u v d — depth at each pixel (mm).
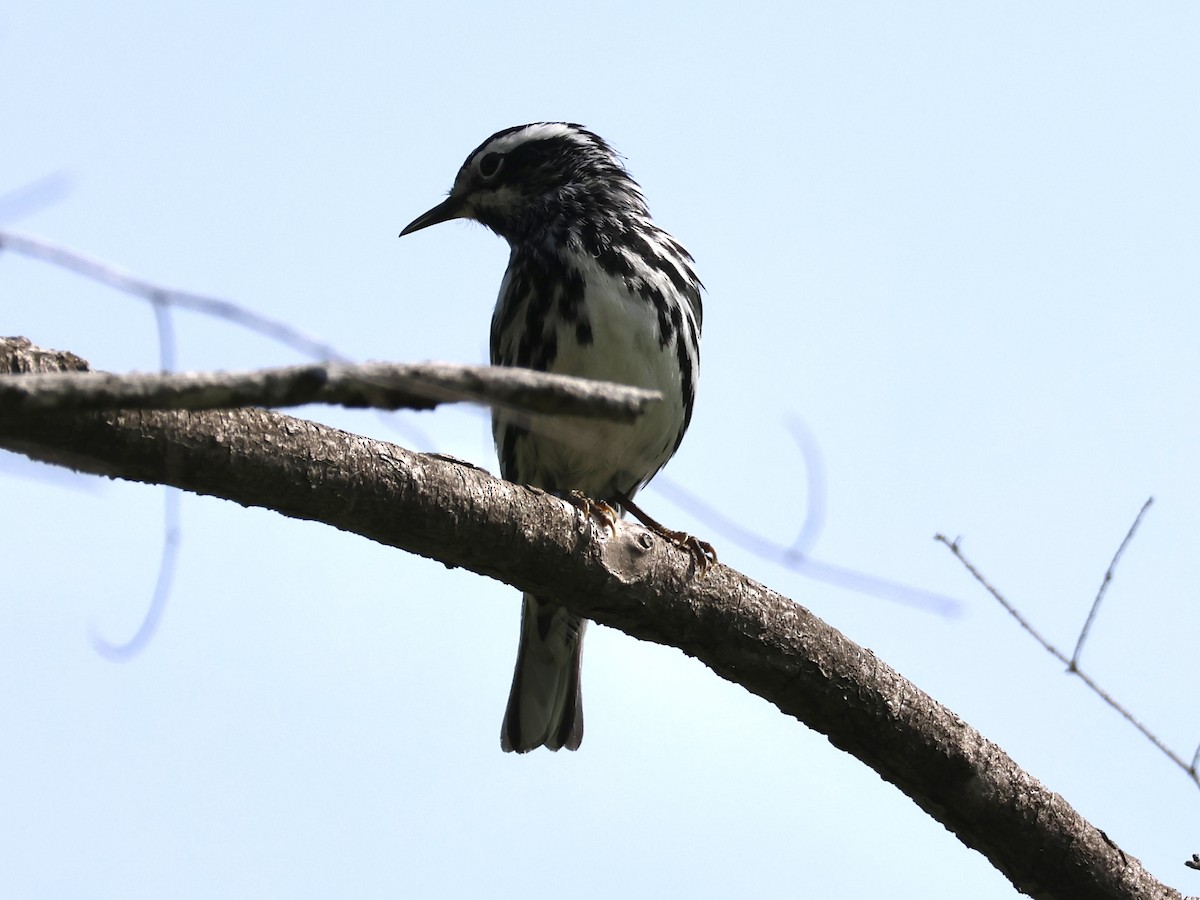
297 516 8727
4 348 7184
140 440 7770
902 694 10562
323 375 5562
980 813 10680
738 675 10516
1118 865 10836
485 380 5805
